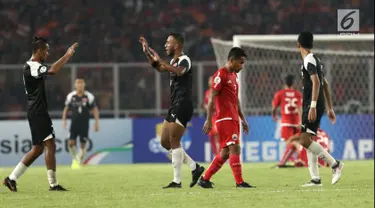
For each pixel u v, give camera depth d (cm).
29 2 8144
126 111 5834
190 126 5547
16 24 7962
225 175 3694
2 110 6200
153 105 6191
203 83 5828
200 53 7831
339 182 3167
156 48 7888
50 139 2850
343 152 5503
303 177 3588
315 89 2773
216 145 5428
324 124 5484
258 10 8300
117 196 2461
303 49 2834
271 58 6191
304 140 2858
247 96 5906
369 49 6281
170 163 5494
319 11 8319
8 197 2527
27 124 5534
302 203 2152
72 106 5006
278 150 5491
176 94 2795
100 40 7844
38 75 2750
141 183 3312
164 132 2881
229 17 8244
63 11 8150
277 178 3541
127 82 6050
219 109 2778
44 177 3781
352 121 5519
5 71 6153
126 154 5603
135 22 8112
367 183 3095
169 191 2664
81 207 2138
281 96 4509
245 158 5444
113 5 8275
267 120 5478
